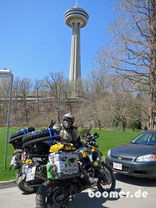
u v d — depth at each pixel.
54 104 67.19
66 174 3.58
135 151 5.85
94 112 38.28
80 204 4.29
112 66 17.16
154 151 5.66
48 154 3.85
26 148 4.08
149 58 16.22
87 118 46.34
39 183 4.16
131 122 35.09
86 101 45.34
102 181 4.78
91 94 43.44
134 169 5.38
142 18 16.33
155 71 15.65
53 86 68.31
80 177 4.01
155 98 16.17
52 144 3.91
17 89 85.94
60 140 3.94
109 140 14.96
